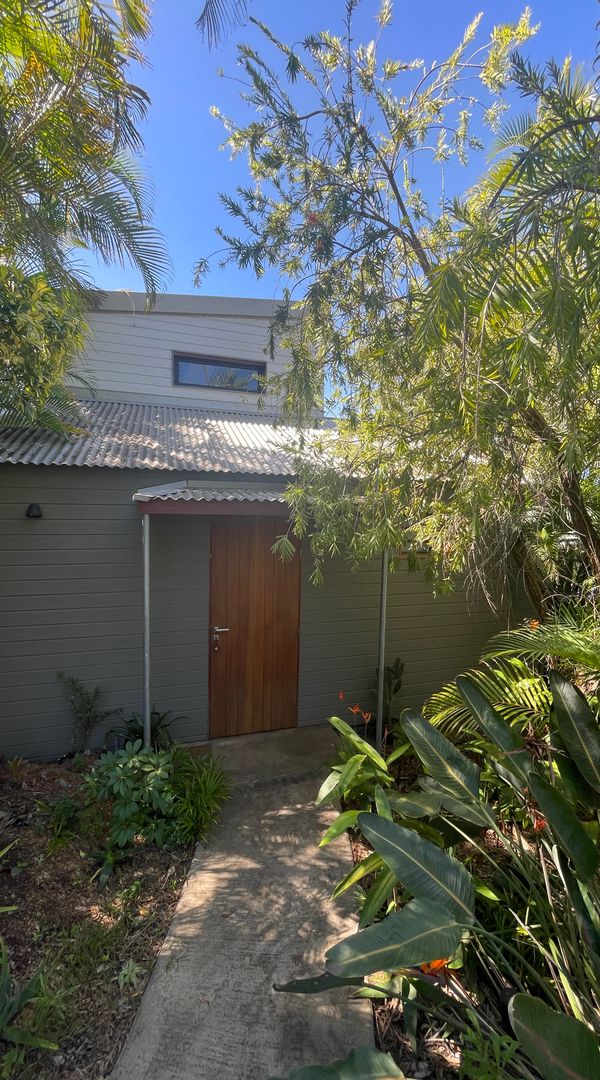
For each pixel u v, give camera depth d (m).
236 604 4.94
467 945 2.36
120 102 3.34
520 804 3.00
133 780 3.43
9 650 4.29
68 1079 1.93
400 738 4.86
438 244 3.02
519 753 2.60
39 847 3.14
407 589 5.61
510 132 2.76
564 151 2.00
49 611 4.38
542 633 3.14
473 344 2.36
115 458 4.52
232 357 7.73
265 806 3.83
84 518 4.43
